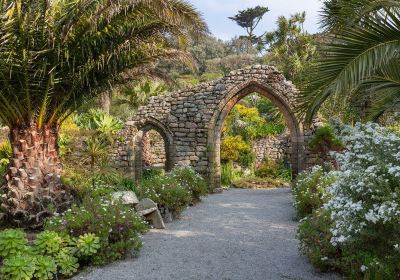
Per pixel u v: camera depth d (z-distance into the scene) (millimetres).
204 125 14219
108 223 5637
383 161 4082
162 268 5223
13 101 6770
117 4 5863
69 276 4910
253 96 26750
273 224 8102
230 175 17297
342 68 4391
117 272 5051
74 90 7199
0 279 4406
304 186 8617
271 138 19234
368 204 4004
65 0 6484
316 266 4957
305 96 4879
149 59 7316
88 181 9773
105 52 6715
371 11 4379
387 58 4266
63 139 13953
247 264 5359
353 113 11828
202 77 40469
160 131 14516
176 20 6355
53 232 5215
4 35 5973
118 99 23719
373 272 3920
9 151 12148
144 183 9562
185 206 9695
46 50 6250
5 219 6922
